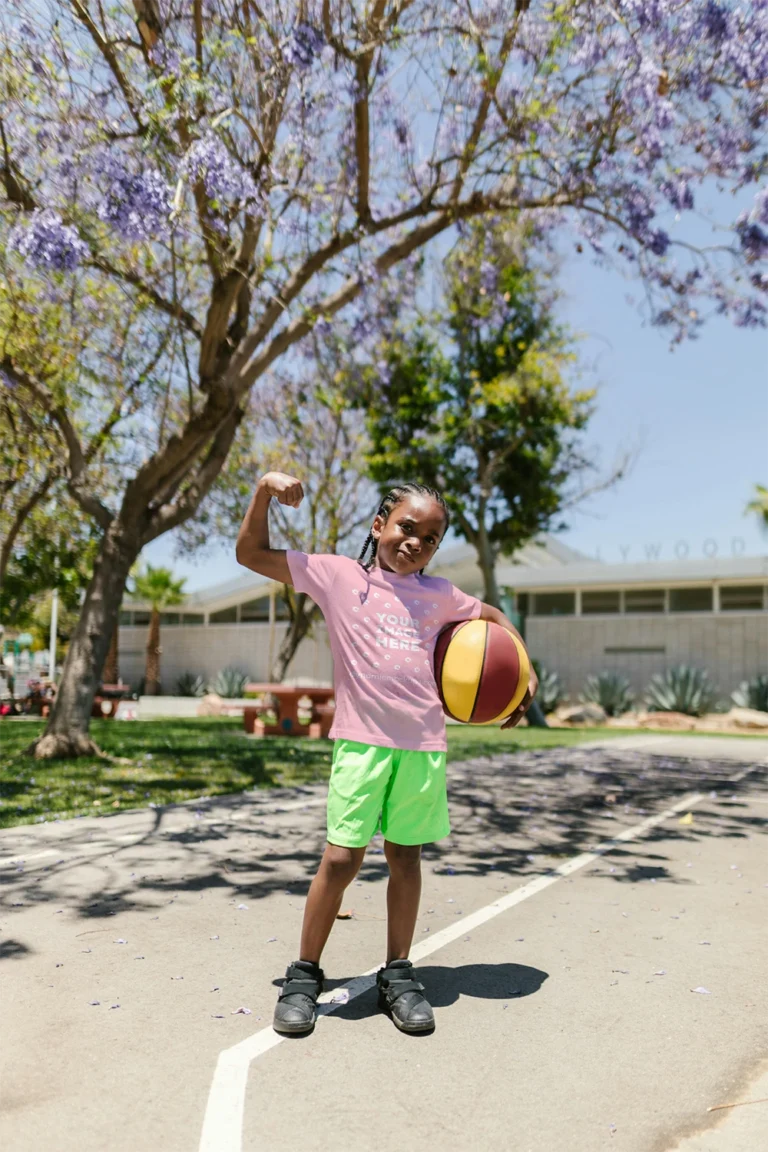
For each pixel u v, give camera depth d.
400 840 3.07
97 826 6.45
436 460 22.67
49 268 7.91
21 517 15.80
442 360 22.92
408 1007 2.99
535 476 23.34
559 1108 2.45
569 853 6.18
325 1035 2.92
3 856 5.48
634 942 4.09
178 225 7.97
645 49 8.48
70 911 4.34
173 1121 2.33
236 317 10.99
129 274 10.29
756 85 8.61
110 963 3.60
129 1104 2.42
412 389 22.52
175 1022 3.00
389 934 3.19
